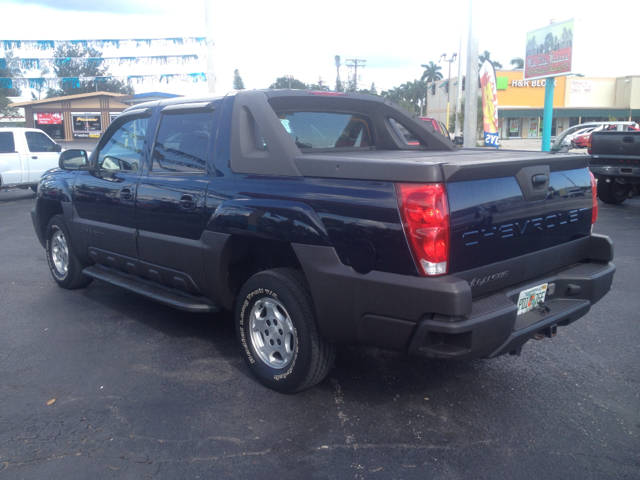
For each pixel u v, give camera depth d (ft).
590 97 172.14
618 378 12.84
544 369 13.30
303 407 11.43
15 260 24.40
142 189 14.65
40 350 14.35
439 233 9.27
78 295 19.08
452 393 12.08
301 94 13.37
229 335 15.44
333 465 9.50
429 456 9.76
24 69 53.16
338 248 10.33
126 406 11.46
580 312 11.73
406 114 15.53
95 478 9.16
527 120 171.53
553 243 11.73
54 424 10.77
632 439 10.34
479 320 9.45
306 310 11.11
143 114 15.43
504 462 9.61
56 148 51.16
